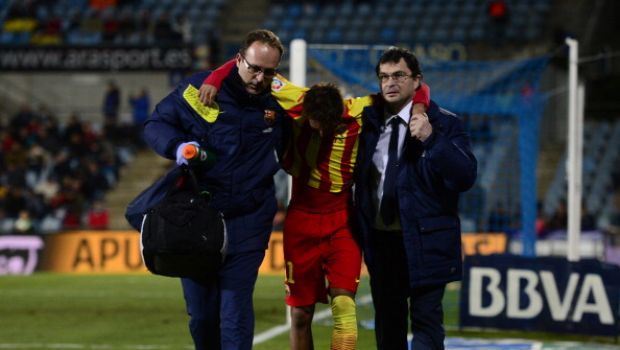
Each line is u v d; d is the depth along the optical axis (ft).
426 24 310.86
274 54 66.13
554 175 254.47
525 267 110.52
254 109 67.51
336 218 71.41
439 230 68.28
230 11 325.01
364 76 135.54
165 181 67.26
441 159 65.00
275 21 320.09
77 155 268.00
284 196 228.84
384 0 320.70
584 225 208.03
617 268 106.93
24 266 208.85
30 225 230.89
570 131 130.62
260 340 108.78
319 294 73.15
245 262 67.92
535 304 110.01
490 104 148.87
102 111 289.94
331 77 133.18
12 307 143.02
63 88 296.30
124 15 308.40
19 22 306.14
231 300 67.51
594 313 107.24
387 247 70.59
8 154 266.16
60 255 208.64
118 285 178.91
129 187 263.08
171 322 125.70
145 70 271.69
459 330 112.68
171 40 283.59
